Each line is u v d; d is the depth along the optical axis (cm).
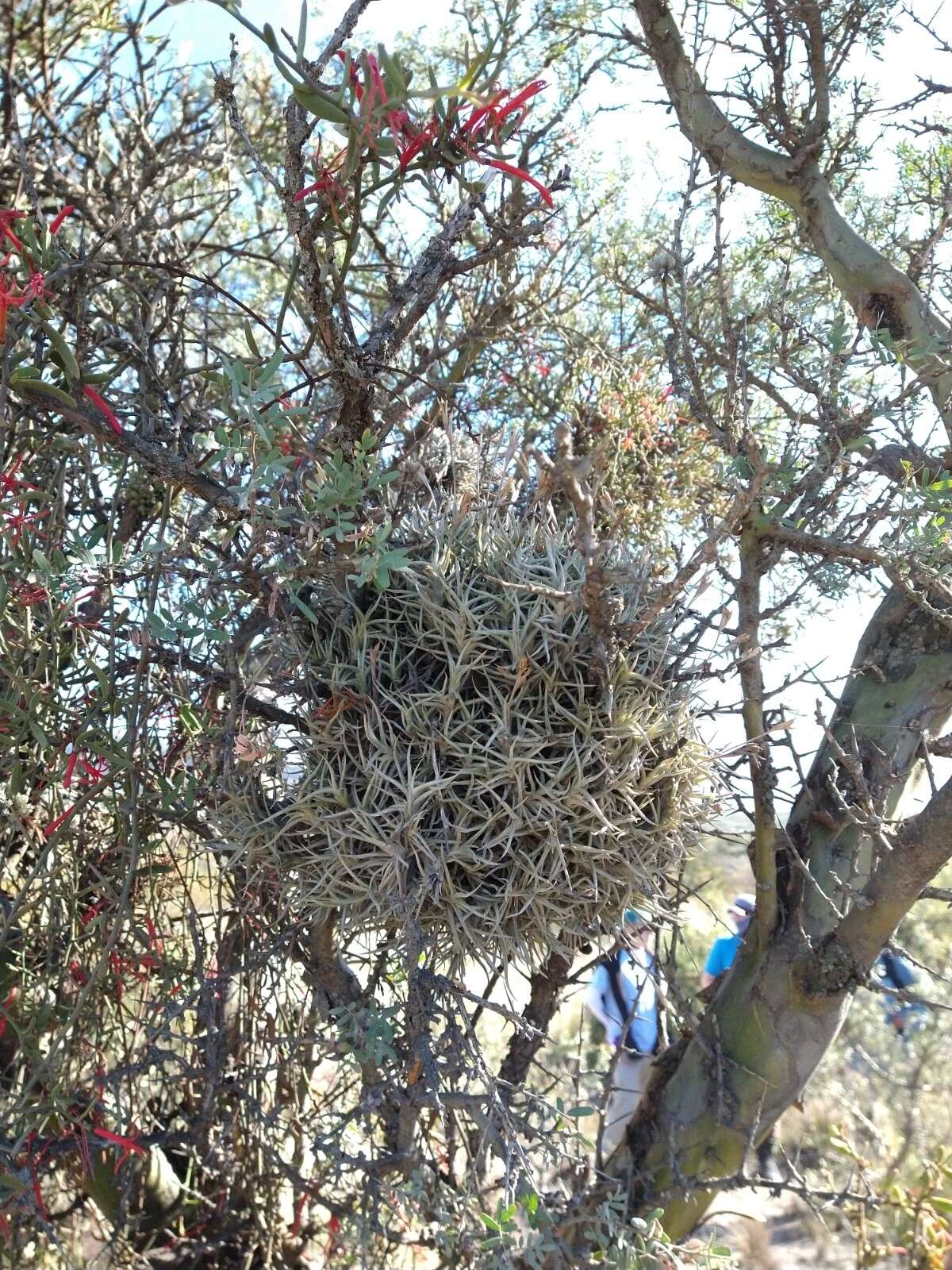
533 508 158
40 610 175
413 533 152
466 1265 186
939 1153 297
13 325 150
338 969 184
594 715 140
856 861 204
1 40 275
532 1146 175
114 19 284
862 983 193
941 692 202
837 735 204
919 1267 273
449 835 140
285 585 144
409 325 156
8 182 242
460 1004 158
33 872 167
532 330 303
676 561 193
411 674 145
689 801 153
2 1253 187
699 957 372
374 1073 188
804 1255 343
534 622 140
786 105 237
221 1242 238
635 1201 206
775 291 257
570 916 143
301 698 148
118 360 188
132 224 241
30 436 171
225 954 202
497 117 134
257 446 148
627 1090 211
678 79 226
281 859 147
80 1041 193
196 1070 193
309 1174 250
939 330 203
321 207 141
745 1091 203
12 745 165
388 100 123
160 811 177
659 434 257
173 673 178
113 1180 227
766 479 172
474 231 290
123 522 208
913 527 169
